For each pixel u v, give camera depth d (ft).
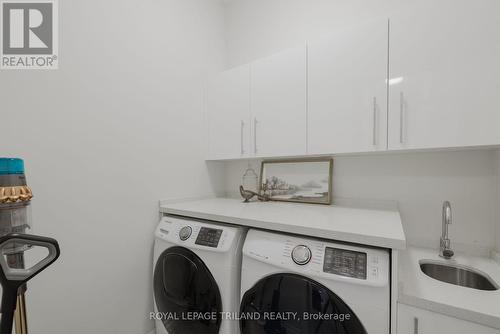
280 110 4.83
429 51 3.37
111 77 4.23
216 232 3.83
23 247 1.96
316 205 5.15
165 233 4.40
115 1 4.30
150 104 4.87
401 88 3.57
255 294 3.27
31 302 3.30
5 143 3.12
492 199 3.76
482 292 2.59
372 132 3.83
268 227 3.44
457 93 3.19
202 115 6.08
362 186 4.90
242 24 6.64
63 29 3.63
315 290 2.81
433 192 4.21
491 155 3.77
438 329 2.36
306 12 5.59
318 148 4.36
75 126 3.76
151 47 4.90
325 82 4.28
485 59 3.02
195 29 5.93
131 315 4.48
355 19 4.98
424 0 4.31
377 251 2.70
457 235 4.00
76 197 3.76
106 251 4.13
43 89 3.44
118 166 4.32
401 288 2.68
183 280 4.00
